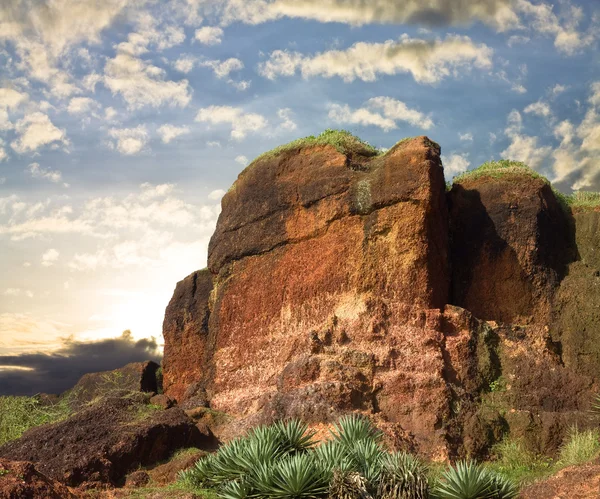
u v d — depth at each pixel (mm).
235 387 27078
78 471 20422
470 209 27984
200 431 23406
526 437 22531
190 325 31125
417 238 25453
